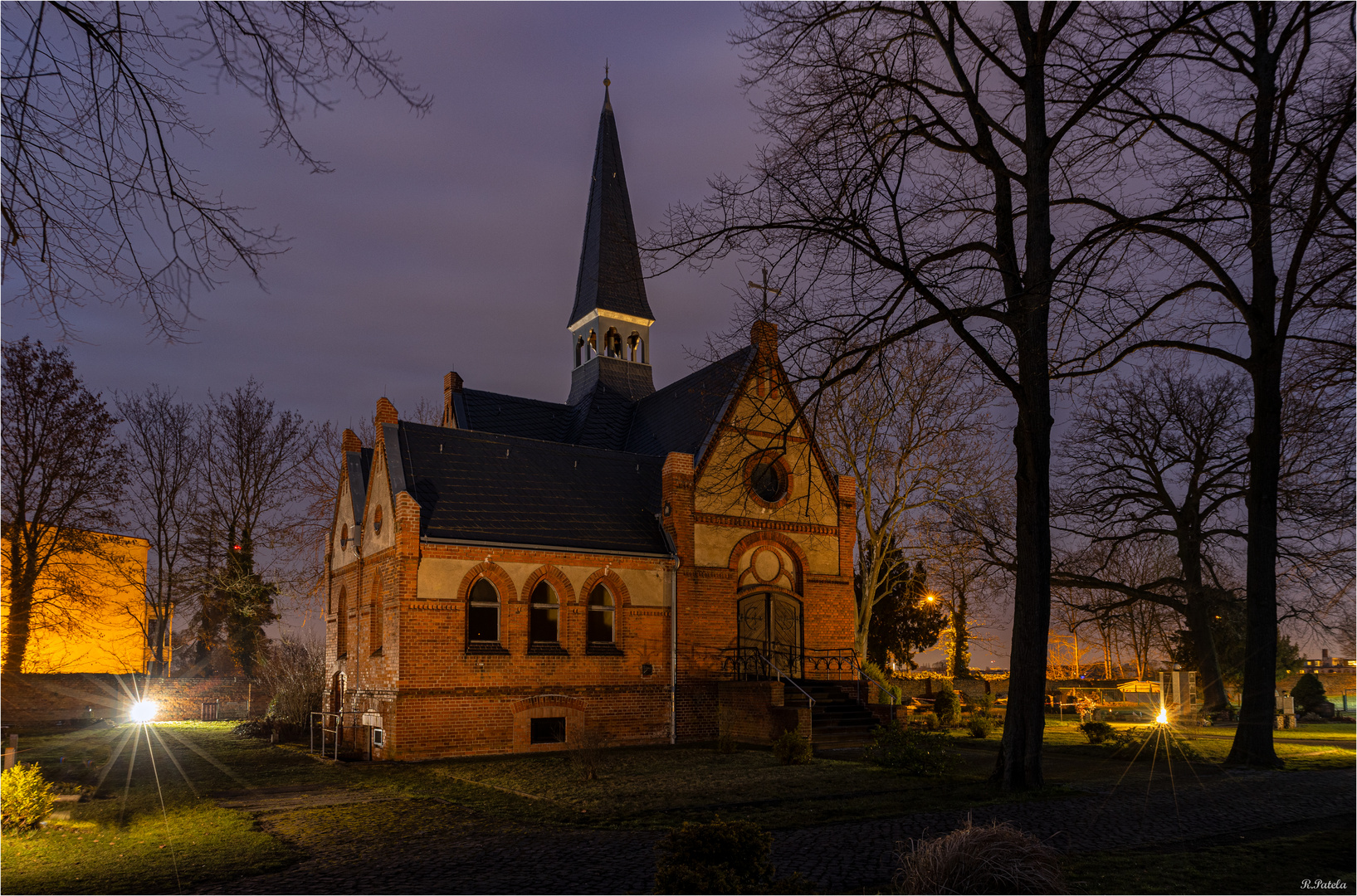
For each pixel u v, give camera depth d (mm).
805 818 12836
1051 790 15219
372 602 24984
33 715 38750
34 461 38469
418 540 22406
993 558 33562
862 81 13727
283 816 14094
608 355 39312
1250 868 9500
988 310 15250
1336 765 19234
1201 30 13461
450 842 11734
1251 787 15789
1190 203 13117
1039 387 16172
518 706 23078
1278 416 19234
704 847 8125
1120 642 61438
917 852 8125
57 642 47625
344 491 29453
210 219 6387
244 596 44500
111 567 48312
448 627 22547
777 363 14828
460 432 26797
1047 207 16422
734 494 27609
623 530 26328
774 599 28500
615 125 42312
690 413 30984
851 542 29891
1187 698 35062
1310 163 11164
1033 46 16078
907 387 31547
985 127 16922
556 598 24516
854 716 25844
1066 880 8906
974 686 44000
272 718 31141
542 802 14812
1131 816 12938
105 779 19016
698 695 25859
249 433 46594
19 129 6098
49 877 10219
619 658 24812
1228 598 34500
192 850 11586
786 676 26594
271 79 5797
